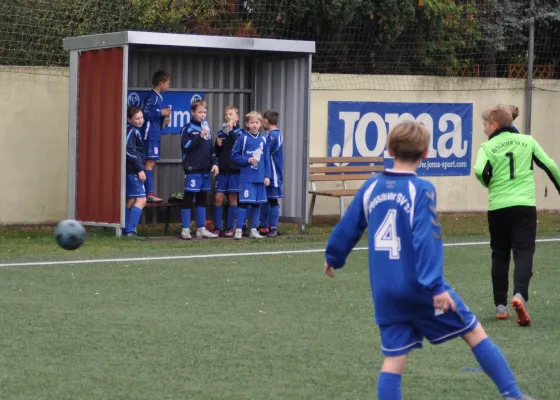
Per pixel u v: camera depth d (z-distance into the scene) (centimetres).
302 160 3297
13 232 3144
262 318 1825
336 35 3838
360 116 3788
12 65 3381
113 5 3619
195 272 2367
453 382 1380
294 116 3319
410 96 3891
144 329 1705
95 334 1658
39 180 3353
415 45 4034
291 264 2525
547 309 1970
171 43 2970
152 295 2045
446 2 4053
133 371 1413
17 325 1720
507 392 1134
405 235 1098
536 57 4266
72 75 3114
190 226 3375
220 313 1866
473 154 4038
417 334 1131
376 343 1623
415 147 1116
